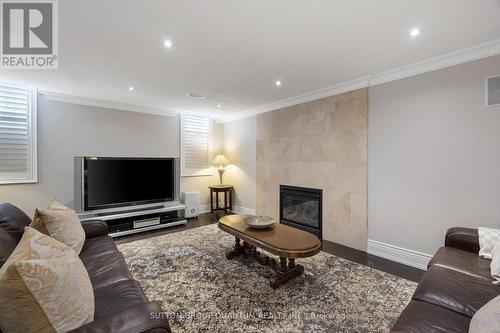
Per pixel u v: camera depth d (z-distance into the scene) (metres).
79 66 2.55
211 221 4.47
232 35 1.93
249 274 2.37
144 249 3.03
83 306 0.99
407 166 2.63
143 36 1.94
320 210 3.47
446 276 1.47
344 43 2.07
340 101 3.21
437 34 1.93
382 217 2.84
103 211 3.56
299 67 2.58
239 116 5.02
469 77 2.22
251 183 4.79
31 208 3.33
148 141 4.45
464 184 2.27
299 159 3.77
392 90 2.73
